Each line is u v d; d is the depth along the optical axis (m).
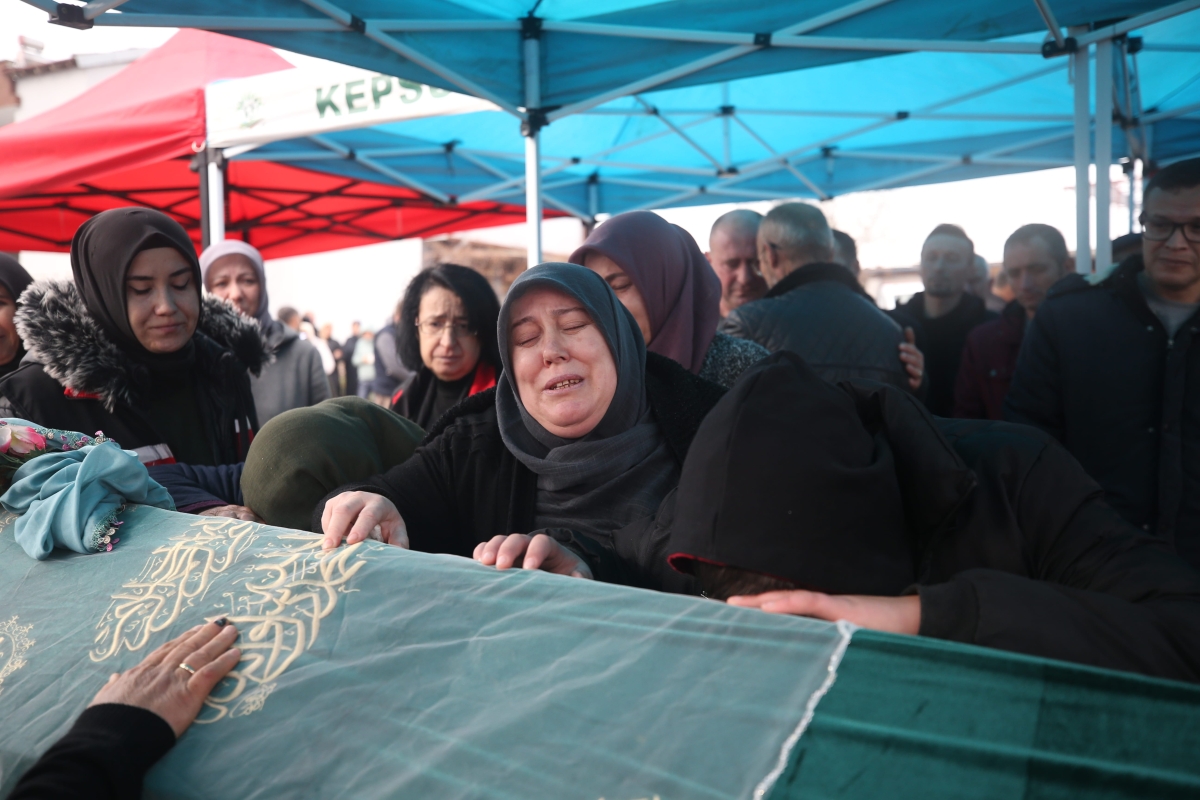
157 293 2.12
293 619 1.19
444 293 2.73
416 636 1.12
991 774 0.81
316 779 0.99
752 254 3.18
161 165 6.45
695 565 1.11
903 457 1.12
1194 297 2.28
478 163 6.70
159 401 2.24
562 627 1.06
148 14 2.46
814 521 1.01
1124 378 2.31
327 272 16.47
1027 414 2.48
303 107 4.07
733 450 1.05
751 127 6.57
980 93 5.36
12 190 4.56
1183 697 0.82
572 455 1.50
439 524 1.60
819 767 0.85
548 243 16.41
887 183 7.09
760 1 3.25
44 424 2.01
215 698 1.12
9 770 1.16
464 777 0.94
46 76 10.24
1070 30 3.19
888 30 3.17
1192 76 5.18
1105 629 0.93
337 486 1.68
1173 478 2.25
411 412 2.89
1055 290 2.49
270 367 3.67
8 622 1.37
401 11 3.10
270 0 2.73
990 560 1.10
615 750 0.91
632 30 3.38
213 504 1.77
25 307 2.06
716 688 0.93
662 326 2.16
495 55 3.51
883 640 0.91
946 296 3.82
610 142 6.75
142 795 1.03
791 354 1.19
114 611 1.32
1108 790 0.79
